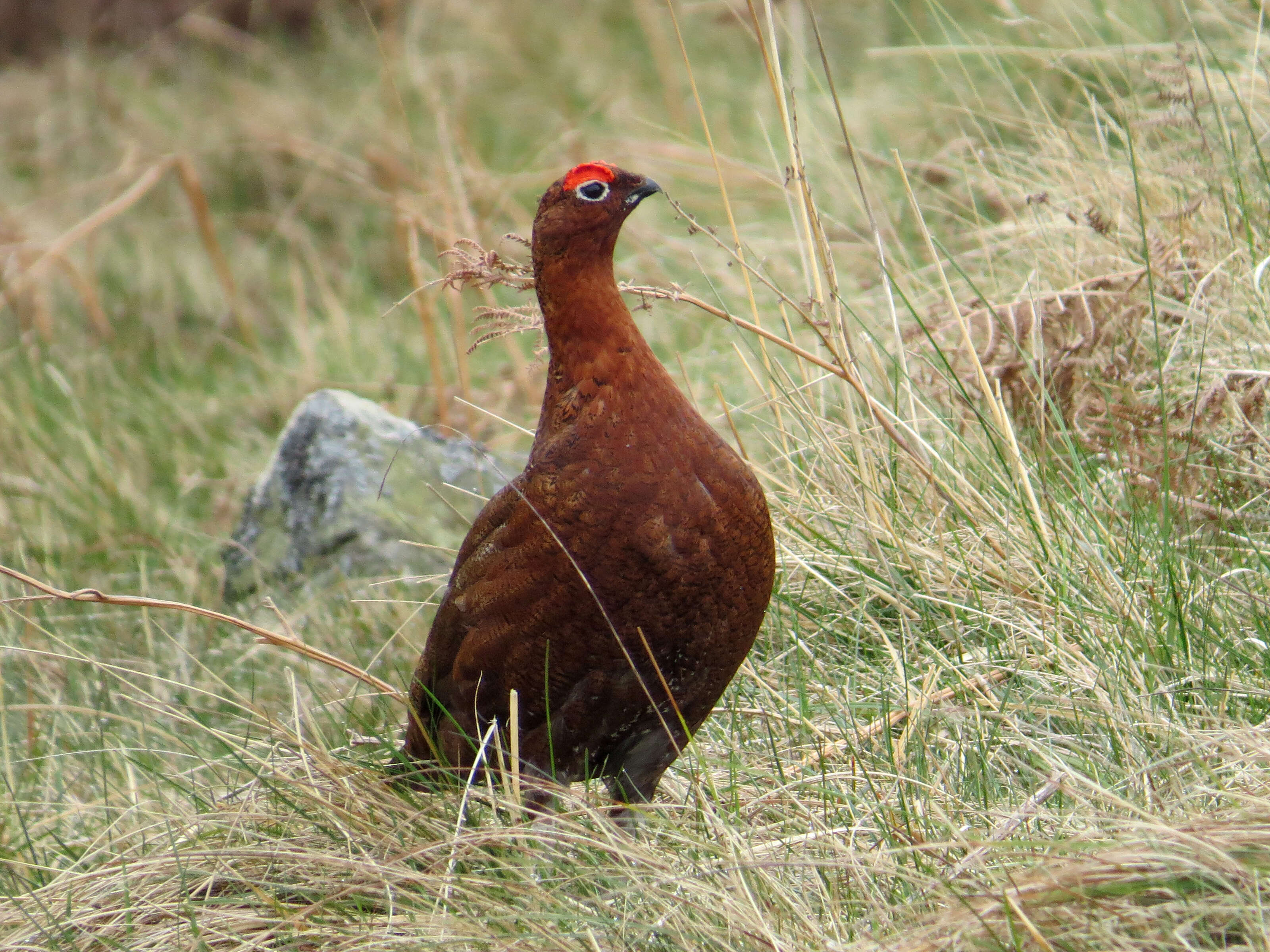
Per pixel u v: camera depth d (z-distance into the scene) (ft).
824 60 29.76
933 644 28.17
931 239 29.81
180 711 33.37
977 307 34.19
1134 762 22.08
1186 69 34.19
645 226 52.39
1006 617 27.58
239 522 41.75
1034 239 37.04
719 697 23.89
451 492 39.52
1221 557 28.17
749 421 38.47
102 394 54.75
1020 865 19.53
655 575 21.72
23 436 49.96
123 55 86.74
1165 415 27.35
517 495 22.68
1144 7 45.32
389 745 27.45
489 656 23.16
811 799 23.99
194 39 86.48
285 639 27.25
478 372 50.62
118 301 63.87
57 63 86.84
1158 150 39.40
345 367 53.42
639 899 21.06
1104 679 24.31
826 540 30.27
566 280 22.26
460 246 42.86
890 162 47.03
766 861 20.93
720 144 58.34
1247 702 23.50
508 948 19.97
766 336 27.78
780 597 29.01
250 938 22.66
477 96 70.79
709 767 25.85
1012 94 45.57
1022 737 23.16
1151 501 29.07
